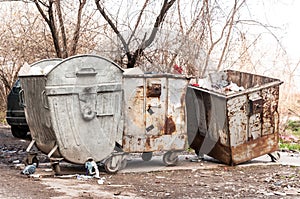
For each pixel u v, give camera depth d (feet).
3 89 67.31
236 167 34.50
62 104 30.63
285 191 27.89
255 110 34.65
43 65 34.81
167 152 34.42
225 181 30.40
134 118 32.63
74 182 29.58
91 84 31.09
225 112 34.12
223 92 34.35
